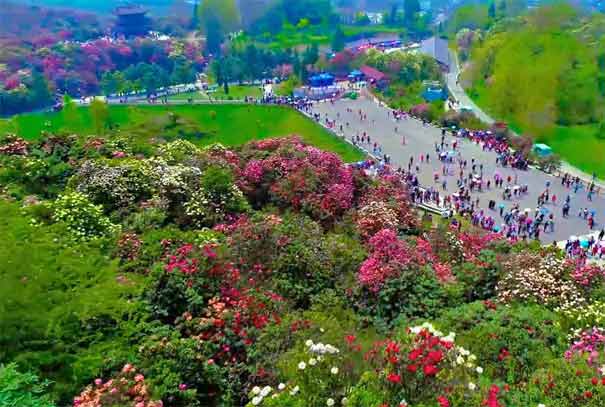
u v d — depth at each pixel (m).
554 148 80.25
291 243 23.25
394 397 12.27
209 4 182.62
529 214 53.31
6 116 108.50
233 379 15.97
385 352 13.38
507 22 132.38
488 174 64.31
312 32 189.12
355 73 126.88
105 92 126.56
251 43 154.62
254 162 34.00
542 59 91.81
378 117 92.19
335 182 33.44
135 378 14.26
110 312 16.33
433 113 89.25
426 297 21.11
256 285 20.50
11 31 179.88
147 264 21.03
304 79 128.38
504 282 23.42
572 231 50.12
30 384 12.97
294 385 13.16
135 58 155.12
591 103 88.94
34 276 16.08
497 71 96.88
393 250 23.75
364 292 21.52
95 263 18.92
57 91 127.06
